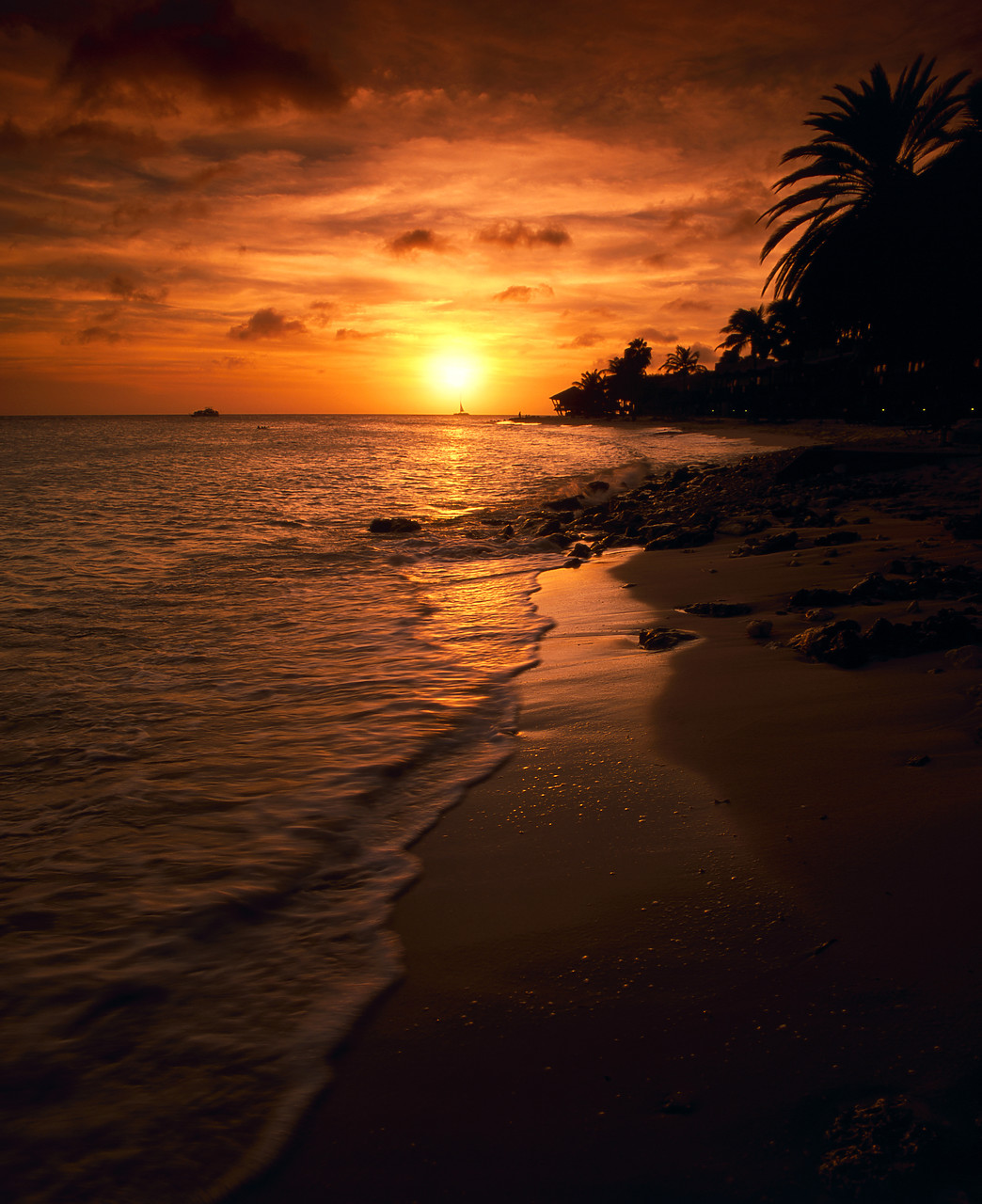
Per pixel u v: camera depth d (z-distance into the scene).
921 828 3.16
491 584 10.31
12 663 6.89
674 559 11.01
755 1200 1.72
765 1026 2.23
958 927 2.53
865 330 23.81
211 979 2.66
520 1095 2.09
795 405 73.19
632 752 4.40
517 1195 1.80
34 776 4.47
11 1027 2.43
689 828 3.46
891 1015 2.20
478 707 5.43
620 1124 1.96
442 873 3.30
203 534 15.93
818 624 6.61
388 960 2.72
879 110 22.25
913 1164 1.74
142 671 6.62
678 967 2.53
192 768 4.52
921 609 6.56
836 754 4.01
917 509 13.13
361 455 46.72
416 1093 2.13
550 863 3.30
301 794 4.12
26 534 15.73
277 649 7.26
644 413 136.38
